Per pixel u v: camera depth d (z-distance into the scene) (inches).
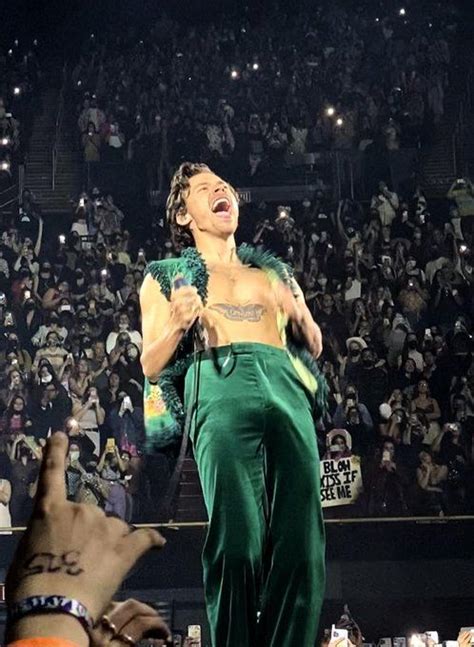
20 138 909.8
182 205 145.6
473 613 571.8
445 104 925.2
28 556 48.2
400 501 545.6
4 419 569.6
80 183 898.7
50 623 45.7
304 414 131.2
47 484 50.3
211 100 956.6
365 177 864.9
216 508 124.5
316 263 717.9
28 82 981.2
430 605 574.9
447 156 886.4
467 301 698.2
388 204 788.0
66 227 864.9
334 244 765.3
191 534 559.2
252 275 139.5
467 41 975.6
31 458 556.4
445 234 737.6
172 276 137.1
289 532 125.0
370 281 693.3
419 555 573.6
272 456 128.0
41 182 910.4
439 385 613.0
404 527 566.6
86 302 704.4
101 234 780.0
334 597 575.8
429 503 553.0
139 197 880.9
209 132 896.3
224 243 143.5
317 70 957.8
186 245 146.9
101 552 48.7
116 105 935.0
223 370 130.6
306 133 895.1
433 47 958.4
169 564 573.0
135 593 580.4
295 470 127.0
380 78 952.9
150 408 135.6
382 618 579.2
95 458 556.7
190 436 133.7
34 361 631.2
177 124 911.7
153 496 546.9
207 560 124.6
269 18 1053.8
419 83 913.5
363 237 755.4
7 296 717.3
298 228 782.5
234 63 994.7
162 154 890.1
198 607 576.7
